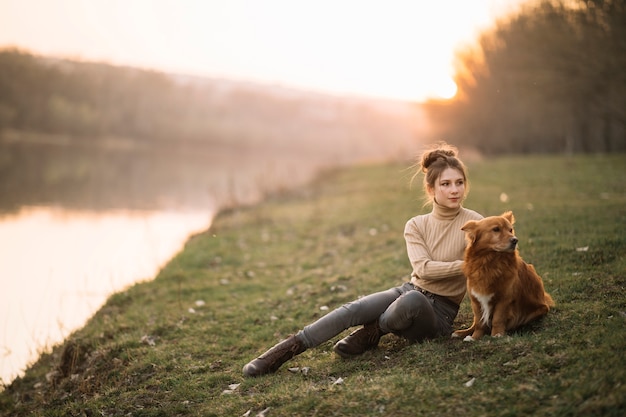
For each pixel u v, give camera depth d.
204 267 9.01
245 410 3.96
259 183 20.20
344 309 4.34
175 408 4.29
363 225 10.95
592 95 19.62
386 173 22.86
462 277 4.32
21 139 54.50
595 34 16.70
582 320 4.27
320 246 9.80
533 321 4.29
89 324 6.78
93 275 9.95
